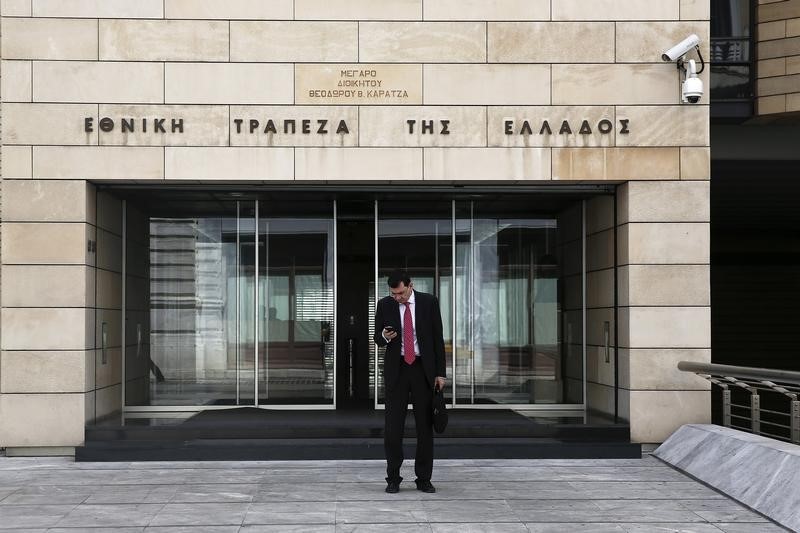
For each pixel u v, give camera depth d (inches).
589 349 510.9
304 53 440.8
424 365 337.4
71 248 430.0
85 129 432.1
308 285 516.1
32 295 427.5
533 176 443.2
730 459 358.0
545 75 445.1
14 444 425.4
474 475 381.4
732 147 603.2
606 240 479.5
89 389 437.4
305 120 439.2
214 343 512.7
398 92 442.3
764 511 303.6
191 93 436.8
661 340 441.7
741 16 569.9
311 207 517.3
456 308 521.7
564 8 446.3
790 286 1051.9
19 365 426.6
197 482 365.1
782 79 553.9
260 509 313.4
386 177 441.1
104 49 434.6
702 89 440.8
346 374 515.5
